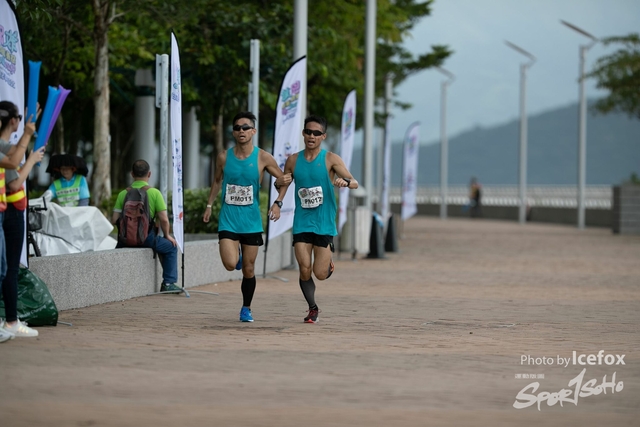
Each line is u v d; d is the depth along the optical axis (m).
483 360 17.14
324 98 62.62
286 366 16.11
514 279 35.94
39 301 20.08
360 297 28.23
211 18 46.31
